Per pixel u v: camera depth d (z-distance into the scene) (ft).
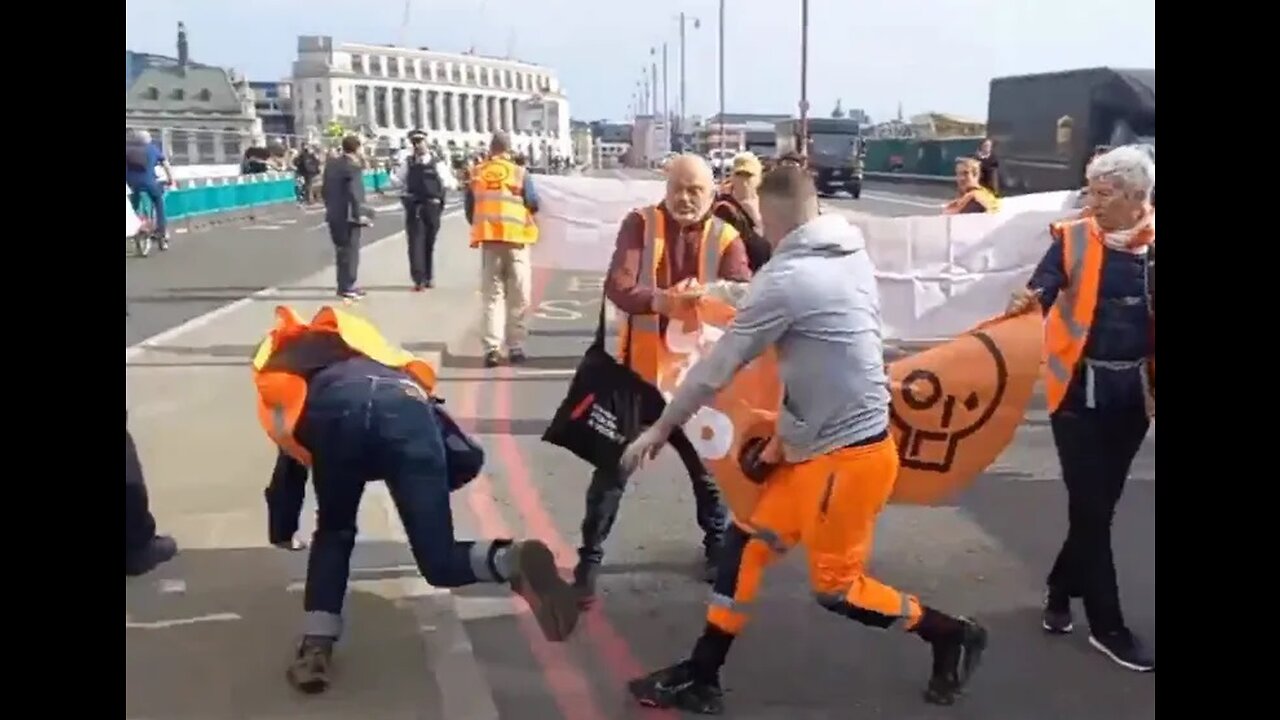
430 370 14.89
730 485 13.65
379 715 12.94
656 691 13.51
